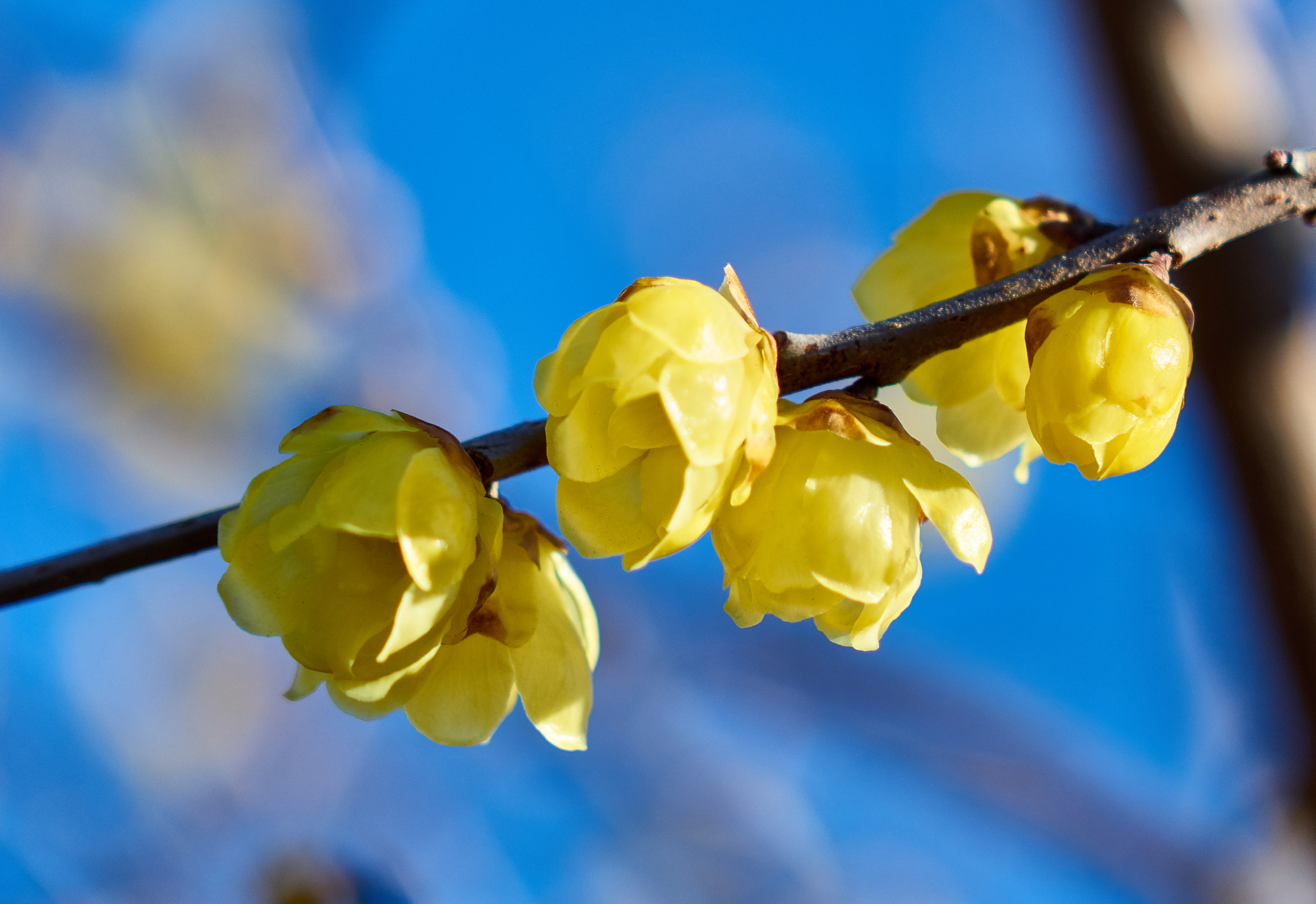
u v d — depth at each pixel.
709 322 0.37
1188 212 0.38
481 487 0.37
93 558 0.39
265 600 0.37
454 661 0.38
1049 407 0.37
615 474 0.37
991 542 0.37
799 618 0.37
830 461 0.37
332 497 0.37
